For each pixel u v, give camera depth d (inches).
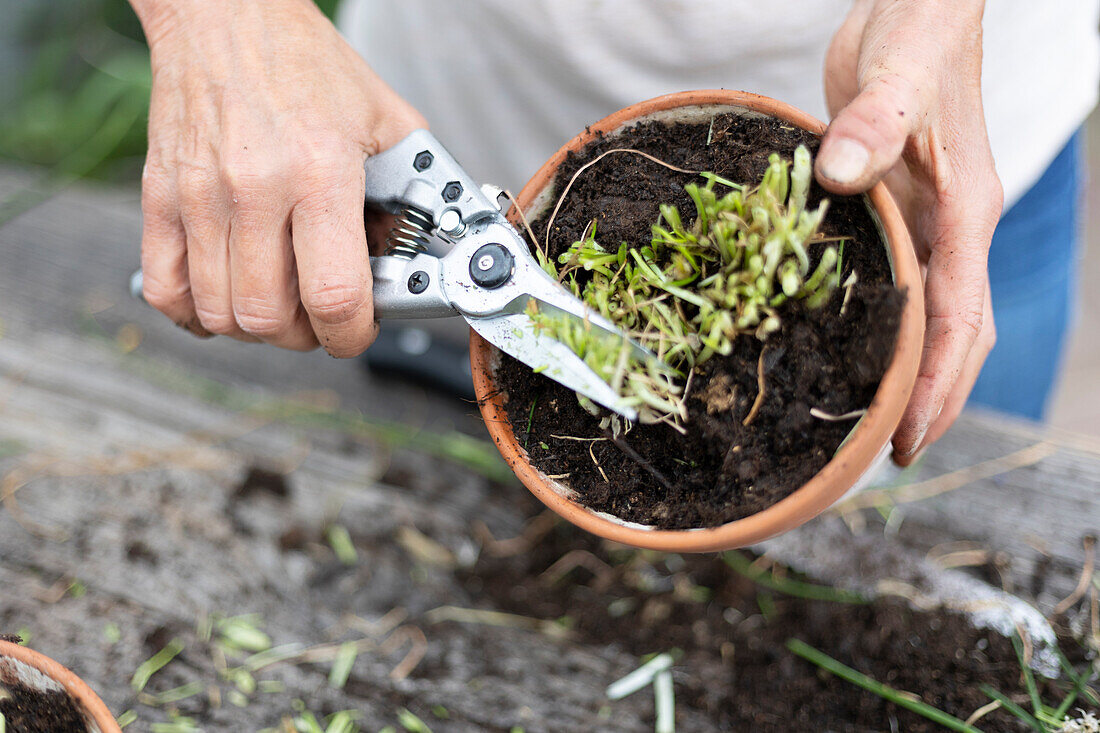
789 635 22.9
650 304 19.7
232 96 21.4
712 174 19.6
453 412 28.6
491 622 23.9
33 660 18.8
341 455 26.8
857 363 18.3
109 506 25.1
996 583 23.0
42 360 28.3
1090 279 58.2
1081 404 52.6
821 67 26.9
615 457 19.8
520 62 28.0
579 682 22.6
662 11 26.0
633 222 20.0
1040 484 24.3
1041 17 26.2
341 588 24.4
